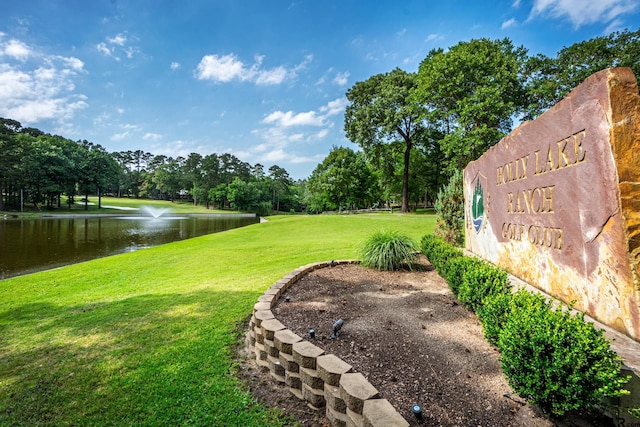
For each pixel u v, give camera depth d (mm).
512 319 2133
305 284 5086
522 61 19391
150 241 17938
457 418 1922
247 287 5816
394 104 24516
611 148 2428
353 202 43188
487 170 5352
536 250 3641
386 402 1929
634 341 2203
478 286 3408
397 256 6211
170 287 6215
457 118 20062
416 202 42312
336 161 40094
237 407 2430
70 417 2369
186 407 2438
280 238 14633
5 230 23328
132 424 2268
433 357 2660
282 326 3014
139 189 80938
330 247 10422
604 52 18344
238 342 3568
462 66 18422
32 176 42062
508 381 2020
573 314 2873
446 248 5727
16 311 5172
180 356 3246
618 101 2422
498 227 4824
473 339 3004
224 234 17688
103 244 16547
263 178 80062
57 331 4121
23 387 2789
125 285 6734
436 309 3881
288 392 2641
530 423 1873
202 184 72938
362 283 5168
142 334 3861
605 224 2508
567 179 3025
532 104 19016
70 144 53562
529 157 3811
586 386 1710
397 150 28344
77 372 3012
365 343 2924
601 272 2564
